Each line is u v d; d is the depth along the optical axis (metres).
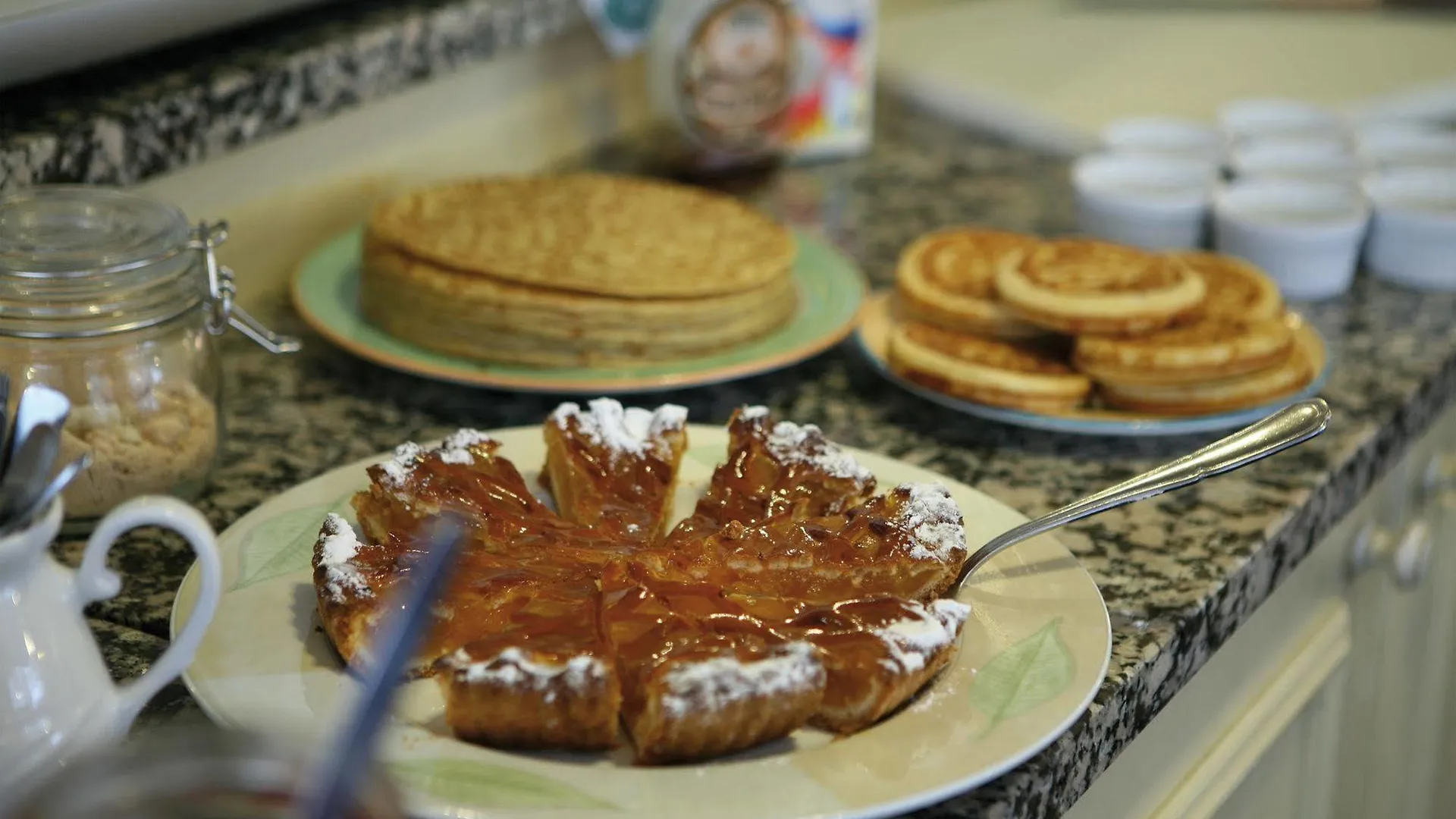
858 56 1.49
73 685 0.82
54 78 1.15
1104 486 1.09
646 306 1.14
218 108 1.17
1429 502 1.29
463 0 1.32
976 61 1.68
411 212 1.22
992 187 1.48
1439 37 1.76
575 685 0.88
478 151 1.39
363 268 1.19
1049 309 1.16
